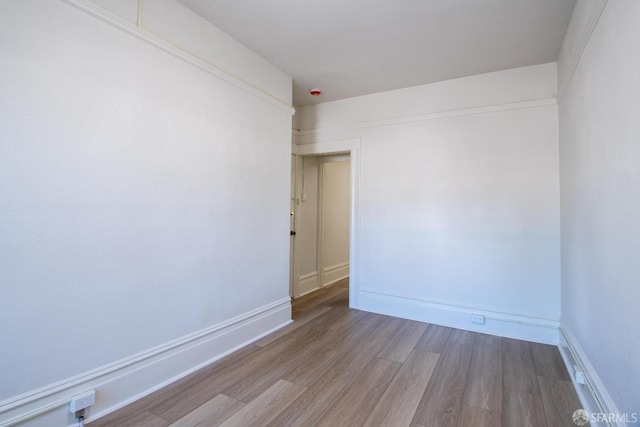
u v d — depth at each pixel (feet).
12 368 5.01
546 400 6.73
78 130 5.76
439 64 10.34
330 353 8.98
